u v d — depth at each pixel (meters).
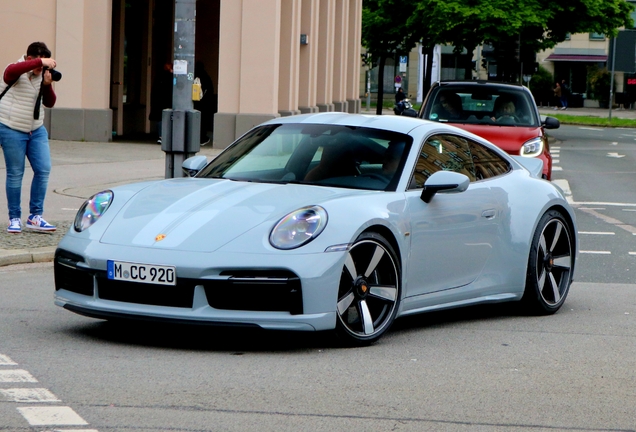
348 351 7.99
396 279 8.33
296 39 36.81
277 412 6.16
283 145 9.35
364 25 57.28
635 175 28.42
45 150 13.75
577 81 98.31
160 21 39.62
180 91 15.09
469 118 19.09
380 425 5.95
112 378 6.88
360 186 8.69
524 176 10.27
